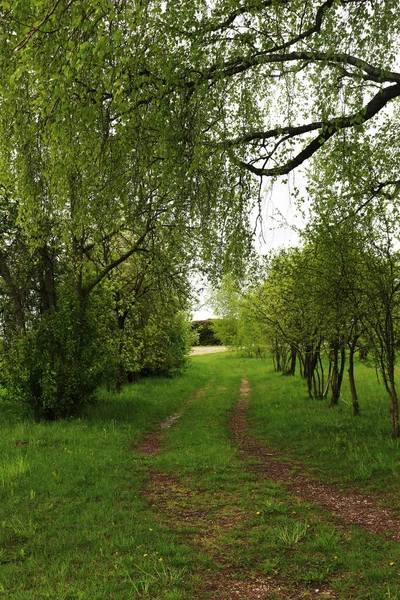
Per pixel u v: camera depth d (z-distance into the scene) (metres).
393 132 11.49
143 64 7.37
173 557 5.12
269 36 7.99
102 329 15.72
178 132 8.02
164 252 15.22
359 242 10.19
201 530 5.98
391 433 10.51
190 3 7.14
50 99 6.99
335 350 14.83
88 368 14.37
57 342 14.21
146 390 22.72
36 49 6.40
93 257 17.92
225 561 5.09
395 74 7.42
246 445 11.38
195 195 8.77
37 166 10.24
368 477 7.94
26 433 11.76
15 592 4.40
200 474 8.70
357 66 7.37
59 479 7.90
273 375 28.38
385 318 10.21
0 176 10.57
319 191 11.66
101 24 5.60
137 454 10.30
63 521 6.16
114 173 8.64
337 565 4.90
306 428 12.16
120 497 7.25
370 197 10.45
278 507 6.66
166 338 27.05
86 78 7.38
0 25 7.10
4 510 6.50
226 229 9.91
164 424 14.77
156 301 23.11
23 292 17.59
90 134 8.05
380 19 7.66
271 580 4.66
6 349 15.79
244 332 34.53
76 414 14.52
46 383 13.93
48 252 16.39
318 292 11.35
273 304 17.23
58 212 11.27
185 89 7.79
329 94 7.47
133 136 8.06
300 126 8.65
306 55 7.42
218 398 20.56
